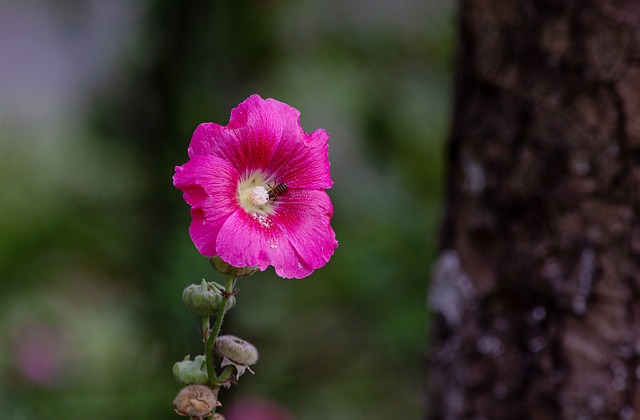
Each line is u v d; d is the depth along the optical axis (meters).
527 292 1.41
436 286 1.46
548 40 1.38
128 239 1.68
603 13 1.36
